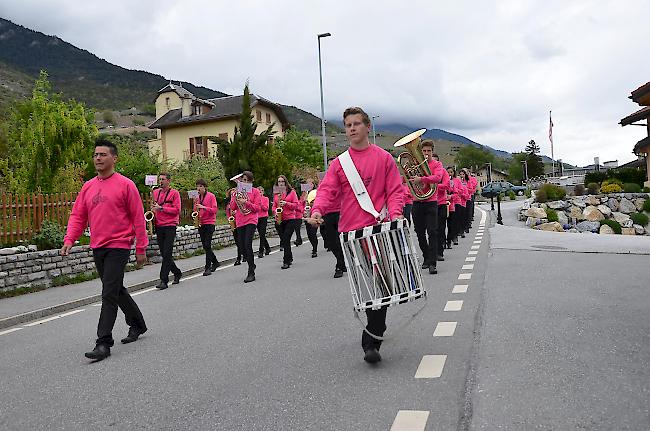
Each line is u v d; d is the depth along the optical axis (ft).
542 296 27.55
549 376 16.63
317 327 25.09
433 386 16.60
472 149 468.34
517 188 226.99
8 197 44.73
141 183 80.28
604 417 13.70
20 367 22.61
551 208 102.89
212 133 183.93
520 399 15.06
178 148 188.24
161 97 216.13
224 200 101.50
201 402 16.89
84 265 48.73
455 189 53.26
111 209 23.50
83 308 36.96
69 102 83.15
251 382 18.33
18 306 36.47
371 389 16.78
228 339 24.17
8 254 41.63
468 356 19.17
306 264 49.60
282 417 15.28
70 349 25.11
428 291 31.14
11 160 85.40
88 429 15.60
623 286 29.25
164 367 20.83
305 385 17.61
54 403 17.89
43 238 45.80
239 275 45.39
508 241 53.62
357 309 17.80
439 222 43.27
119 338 26.37
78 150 78.33
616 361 17.69
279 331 24.86
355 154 19.17
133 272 50.08
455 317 24.73
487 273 35.29
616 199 105.09
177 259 59.16
